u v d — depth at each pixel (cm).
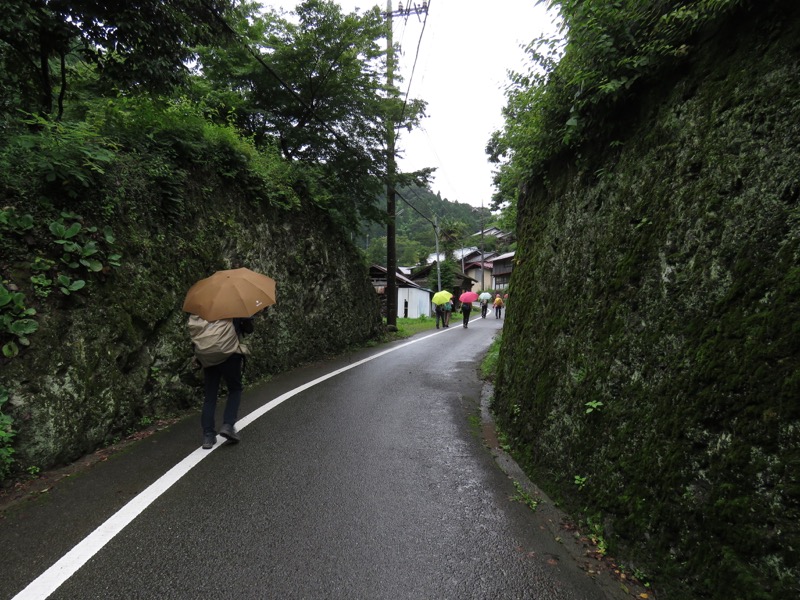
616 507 262
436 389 727
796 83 213
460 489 354
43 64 533
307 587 230
